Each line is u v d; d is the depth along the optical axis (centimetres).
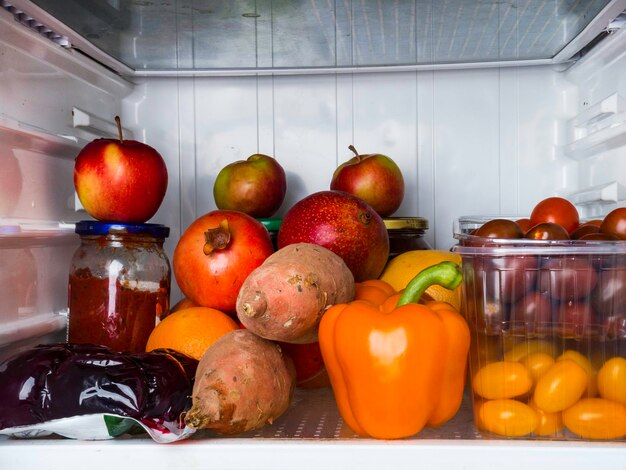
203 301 100
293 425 84
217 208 138
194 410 71
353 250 99
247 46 123
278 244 103
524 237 86
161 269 108
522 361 77
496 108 136
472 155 137
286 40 120
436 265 84
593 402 75
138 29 113
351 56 130
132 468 71
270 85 139
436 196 137
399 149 138
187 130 139
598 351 76
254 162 123
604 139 110
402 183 123
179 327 93
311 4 103
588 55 121
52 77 112
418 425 76
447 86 137
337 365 80
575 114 133
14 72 100
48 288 112
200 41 120
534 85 135
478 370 79
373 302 91
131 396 74
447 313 79
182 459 71
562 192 135
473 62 133
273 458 71
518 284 78
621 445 71
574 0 101
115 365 76
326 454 71
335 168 138
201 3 102
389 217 125
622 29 103
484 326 79
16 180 102
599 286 77
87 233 105
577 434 75
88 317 104
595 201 116
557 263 77
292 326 79
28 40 102
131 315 104
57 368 76
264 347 80
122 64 131
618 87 111
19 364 76
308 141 138
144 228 105
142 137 138
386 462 70
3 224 94
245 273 98
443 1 102
